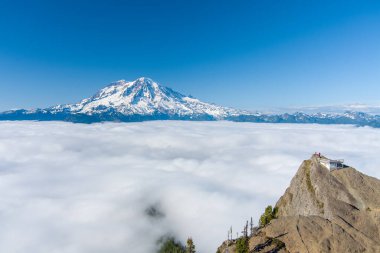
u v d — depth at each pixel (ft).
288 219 402.31
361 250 340.80
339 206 407.85
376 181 450.71
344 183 451.12
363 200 416.67
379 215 386.93
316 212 422.82
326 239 352.90
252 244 372.38
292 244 357.82
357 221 386.11
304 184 474.90
